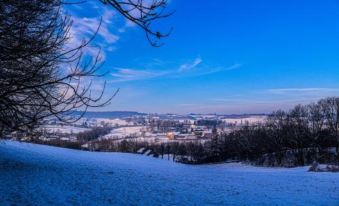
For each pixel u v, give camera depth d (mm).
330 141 97375
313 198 20453
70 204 15375
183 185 24531
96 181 22906
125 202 16812
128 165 41094
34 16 6309
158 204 16938
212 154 121188
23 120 6707
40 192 17156
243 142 113312
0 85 6293
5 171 23656
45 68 7020
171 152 128750
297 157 94000
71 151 57375
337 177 35344
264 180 31359
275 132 105500
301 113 105062
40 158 36281
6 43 6203
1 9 6129
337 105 99812
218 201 18594
